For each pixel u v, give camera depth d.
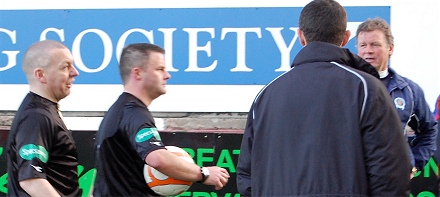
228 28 10.28
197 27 10.34
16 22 10.64
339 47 6.26
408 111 8.81
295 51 10.18
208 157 10.52
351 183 5.77
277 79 6.41
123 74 7.35
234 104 10.37
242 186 6.69
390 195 5.74
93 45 10.54
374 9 10.05
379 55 8.61
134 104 7.16
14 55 10.67
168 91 10.45
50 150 7.44
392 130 5.80
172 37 10.38
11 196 7.59
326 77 6.05
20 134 7.29
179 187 7.29
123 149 7.11
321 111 5.96
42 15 10.60
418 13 9.91
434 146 9.20
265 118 6.34
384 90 5.89
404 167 5.79
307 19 6.37
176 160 7.09
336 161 5.86
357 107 5.82
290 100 6.15
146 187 7.23
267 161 6.29
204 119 10.49
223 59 10.33
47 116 7.41
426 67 9.90
